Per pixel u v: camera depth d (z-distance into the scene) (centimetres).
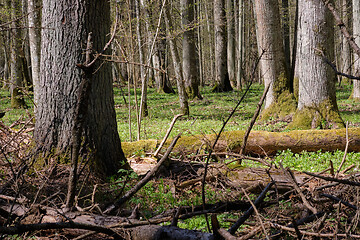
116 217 344
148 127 1327
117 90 3172
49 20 604
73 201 357
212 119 1536
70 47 603
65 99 603
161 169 636
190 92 2509
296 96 1441
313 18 1159
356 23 1944
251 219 400
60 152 591
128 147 806
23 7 1623
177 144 810
